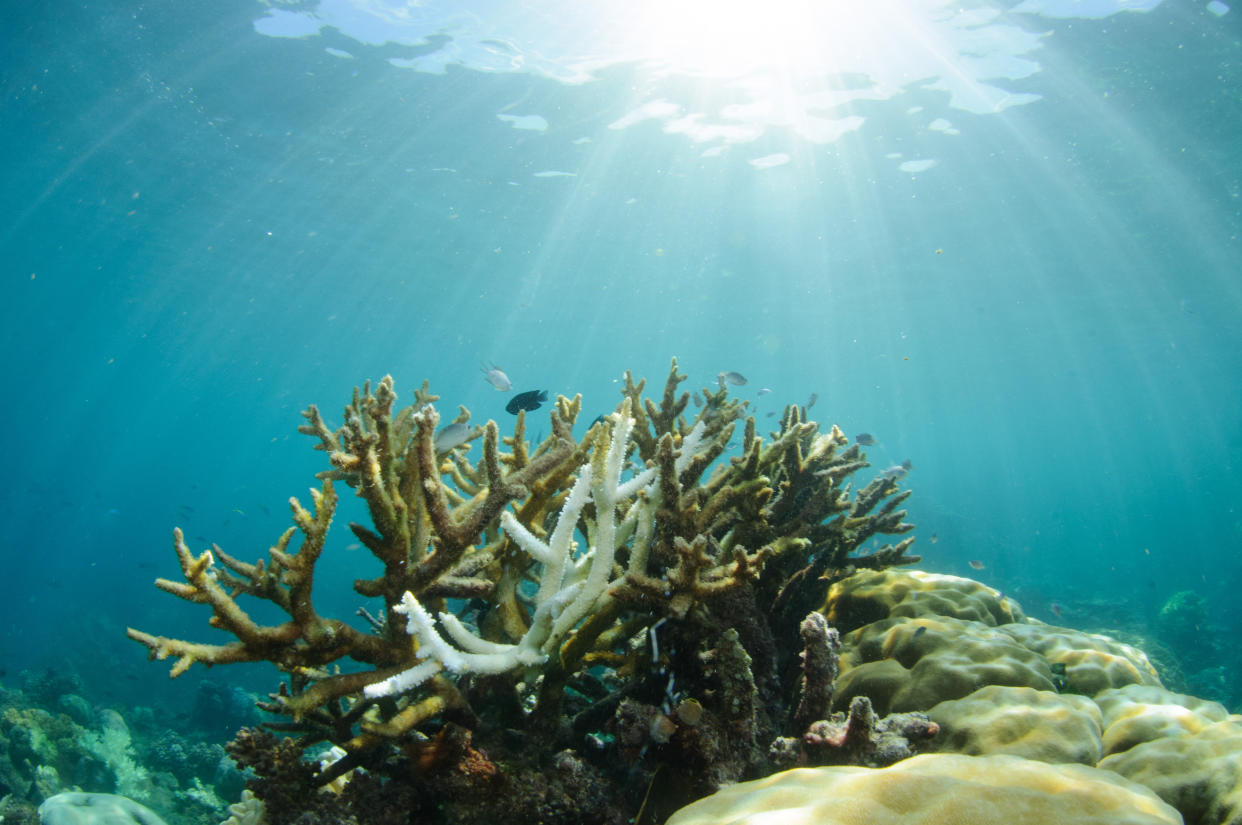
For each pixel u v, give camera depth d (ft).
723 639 8.70
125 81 59.67
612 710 9.89
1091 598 82.48
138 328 186.50
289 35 51.67
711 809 6.77
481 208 84.79
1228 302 109.60
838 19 46.88
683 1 46.24
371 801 8.56
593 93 58.03
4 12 51.21
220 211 89.61
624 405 8.80
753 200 78.69
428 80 56.90
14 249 127.54
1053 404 263.08
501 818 8.11
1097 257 90.58
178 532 7.06
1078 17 44.73
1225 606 87.66
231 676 62.75
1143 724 9.89
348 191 80.07
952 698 10.43
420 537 9.41
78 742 35.50
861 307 125.90
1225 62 47.24
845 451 14.99
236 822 12.40
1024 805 5.78
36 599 102.12
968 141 61.93
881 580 14.67
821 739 8.77
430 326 160.97
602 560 8.43
